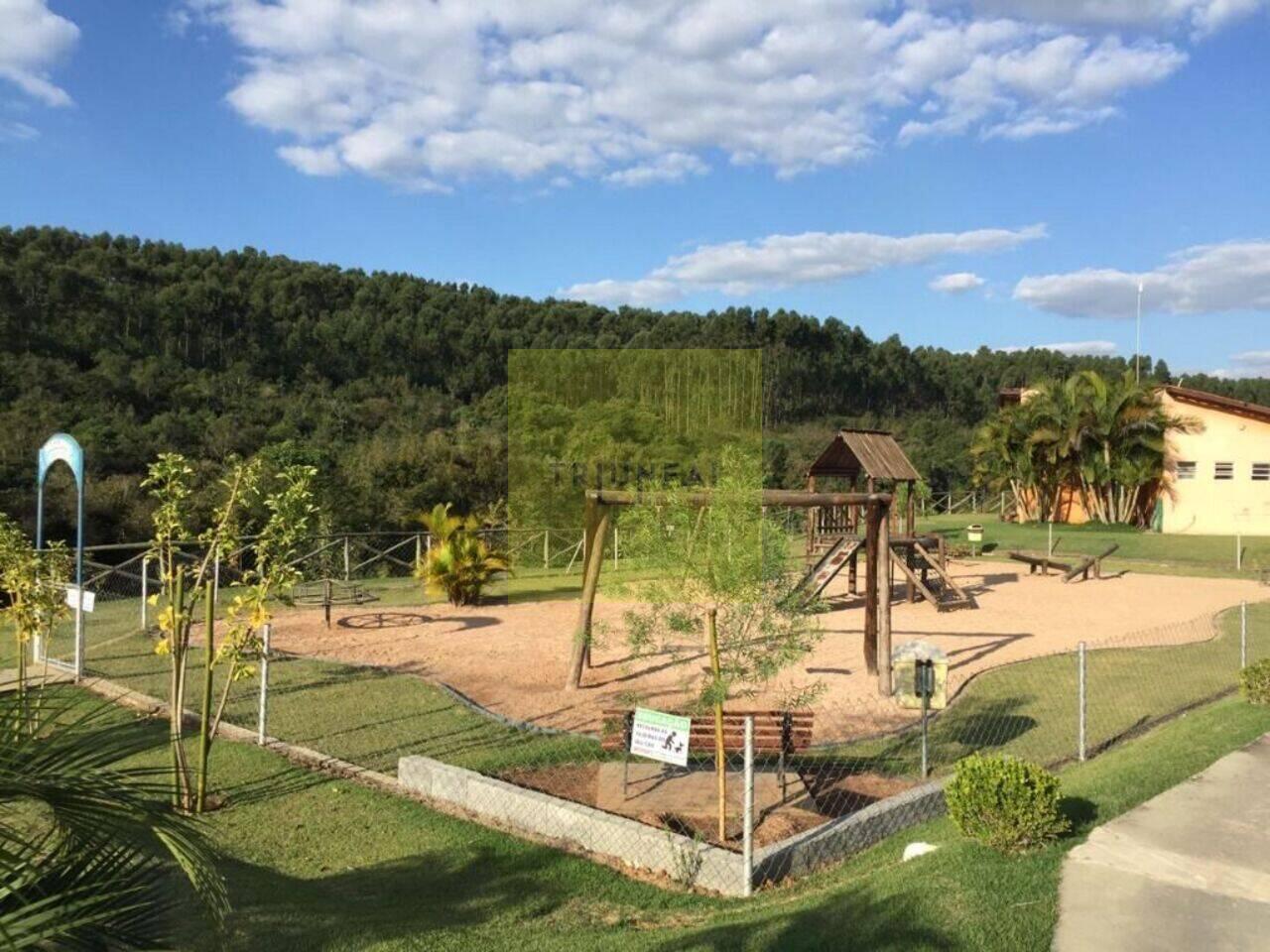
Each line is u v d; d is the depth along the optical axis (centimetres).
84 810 279
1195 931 401
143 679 1038
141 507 2892
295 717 898
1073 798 587
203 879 302
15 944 251
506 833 601
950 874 465
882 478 1781
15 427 3062
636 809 628
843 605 1805
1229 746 711
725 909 485
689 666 1141
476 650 1272
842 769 751
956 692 1028
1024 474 3678
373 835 594
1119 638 1403
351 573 2195
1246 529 3281
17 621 842
